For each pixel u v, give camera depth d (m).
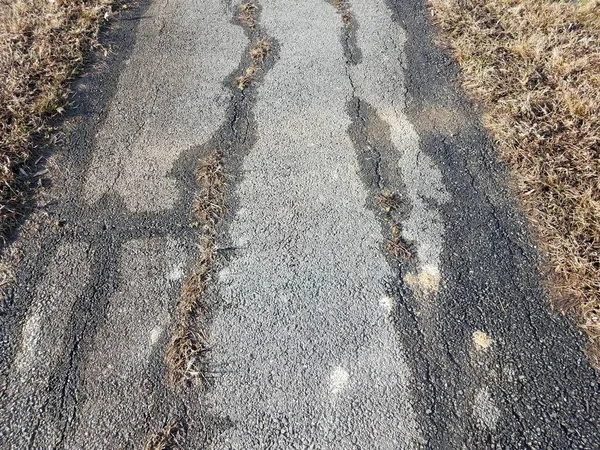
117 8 4.23
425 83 3.65
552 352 2.37
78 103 3.47
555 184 2.92
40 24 3.90
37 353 2.38
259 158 3.18
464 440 2.12
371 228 2.84
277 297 2.57
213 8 4.30
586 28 3.85
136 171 3.10
